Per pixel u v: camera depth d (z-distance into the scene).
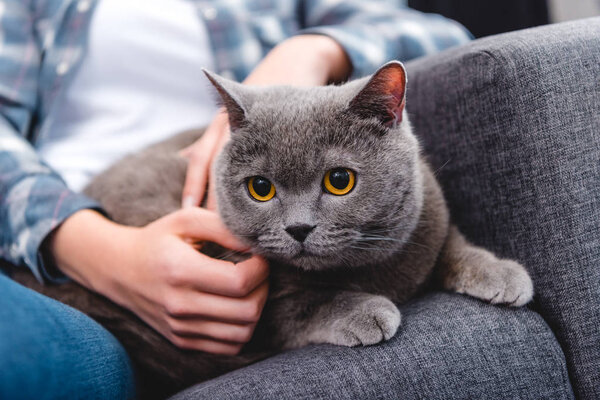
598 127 0.81
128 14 1.43
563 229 0.82
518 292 0.83
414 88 1.12
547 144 0.83
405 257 0.97
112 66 1.44
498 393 0.73
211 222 0.92
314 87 0.99
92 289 1.03
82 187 1.31
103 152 1.41
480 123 0.94
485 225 0.98
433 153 1.08
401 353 0.74
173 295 0.86
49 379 0.55
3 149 1.17
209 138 1.08
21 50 1.42
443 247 1.01
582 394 0.81
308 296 0.96
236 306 0.85
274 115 0.89
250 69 1.50
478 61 0.92
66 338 0.63
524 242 0.89
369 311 0.83
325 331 0.87
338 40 1.30
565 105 0.82
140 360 1.01
